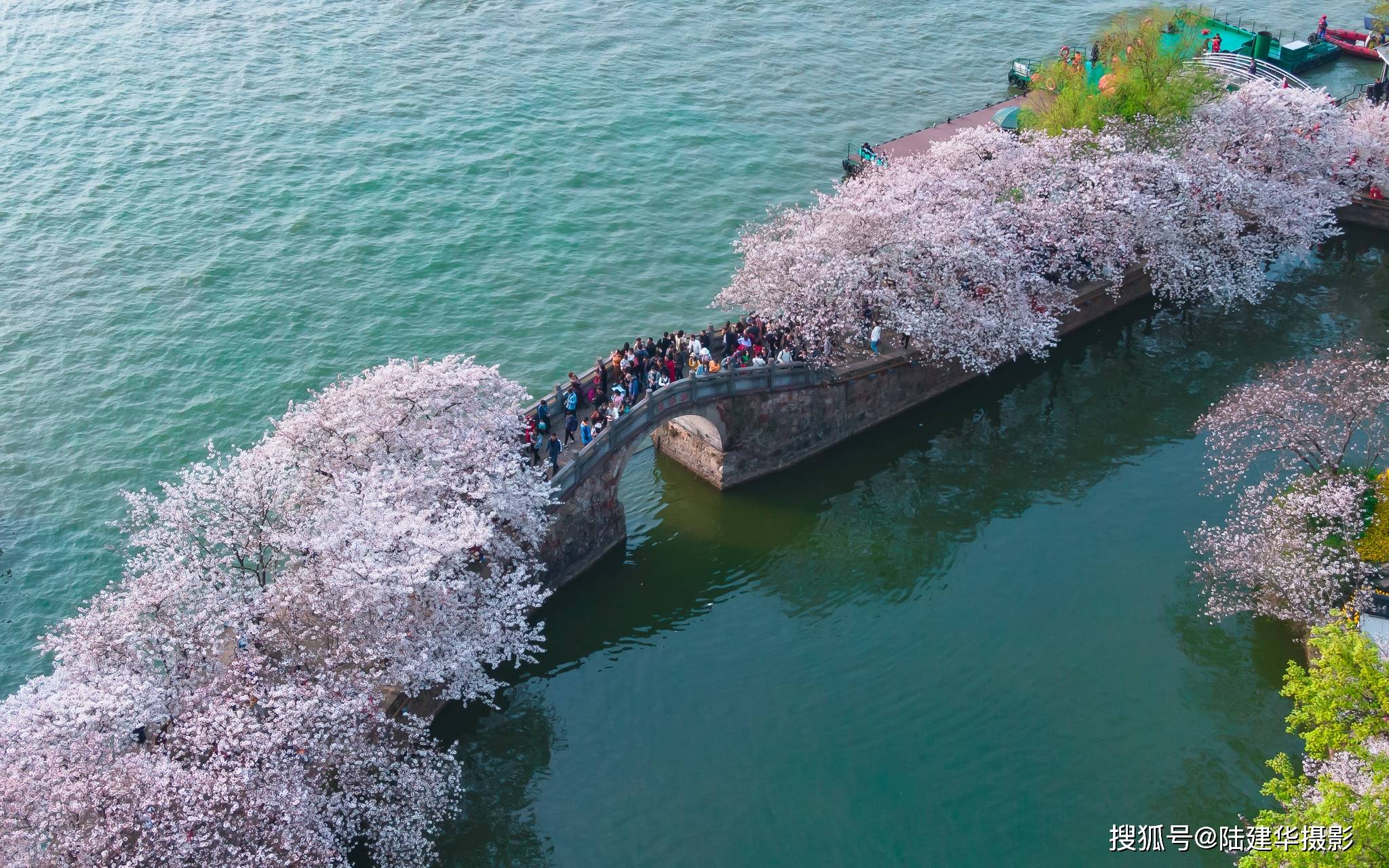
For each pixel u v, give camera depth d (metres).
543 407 50.62
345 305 70.62
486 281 73.00
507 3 112.44
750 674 48.38
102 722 35.12
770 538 56.03
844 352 60.97
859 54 104.12
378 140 87.88
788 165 86.25
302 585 40.03
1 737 33.91
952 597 52.09
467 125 90.12
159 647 38.53
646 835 41.28
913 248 58.72
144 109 91.94
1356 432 56.75
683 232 78.44
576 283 73.00
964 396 64.88
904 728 45.38
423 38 104.75
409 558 41.28
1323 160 76.19
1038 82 77.25
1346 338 69.25
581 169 84.94
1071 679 47.25
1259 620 49.50
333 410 46.94
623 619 51.28
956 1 115.31
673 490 58.47
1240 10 112.75
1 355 66.25
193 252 75.19
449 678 44.25
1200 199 69.25
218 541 42.88
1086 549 54.41
